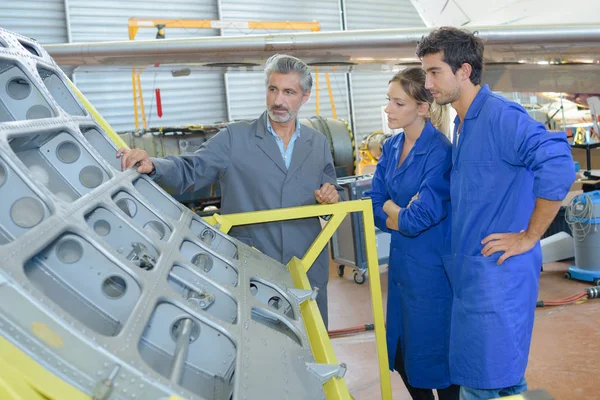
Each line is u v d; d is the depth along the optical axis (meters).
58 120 1.59
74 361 0.85
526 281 1.82
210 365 1.31
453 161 1.97
